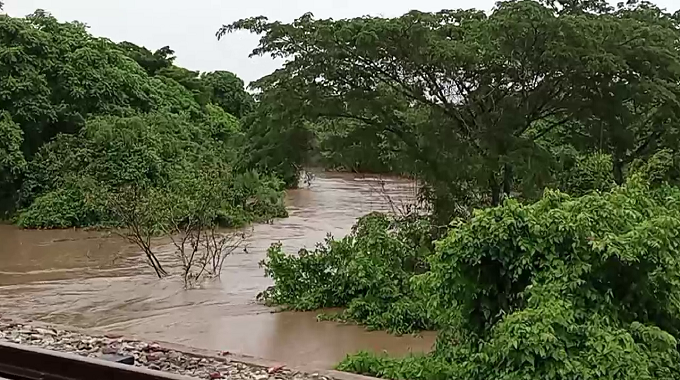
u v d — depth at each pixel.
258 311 12.31
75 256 17.64
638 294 6.79
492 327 7.05
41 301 12.95
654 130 14.59
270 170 14.90
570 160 13.90
